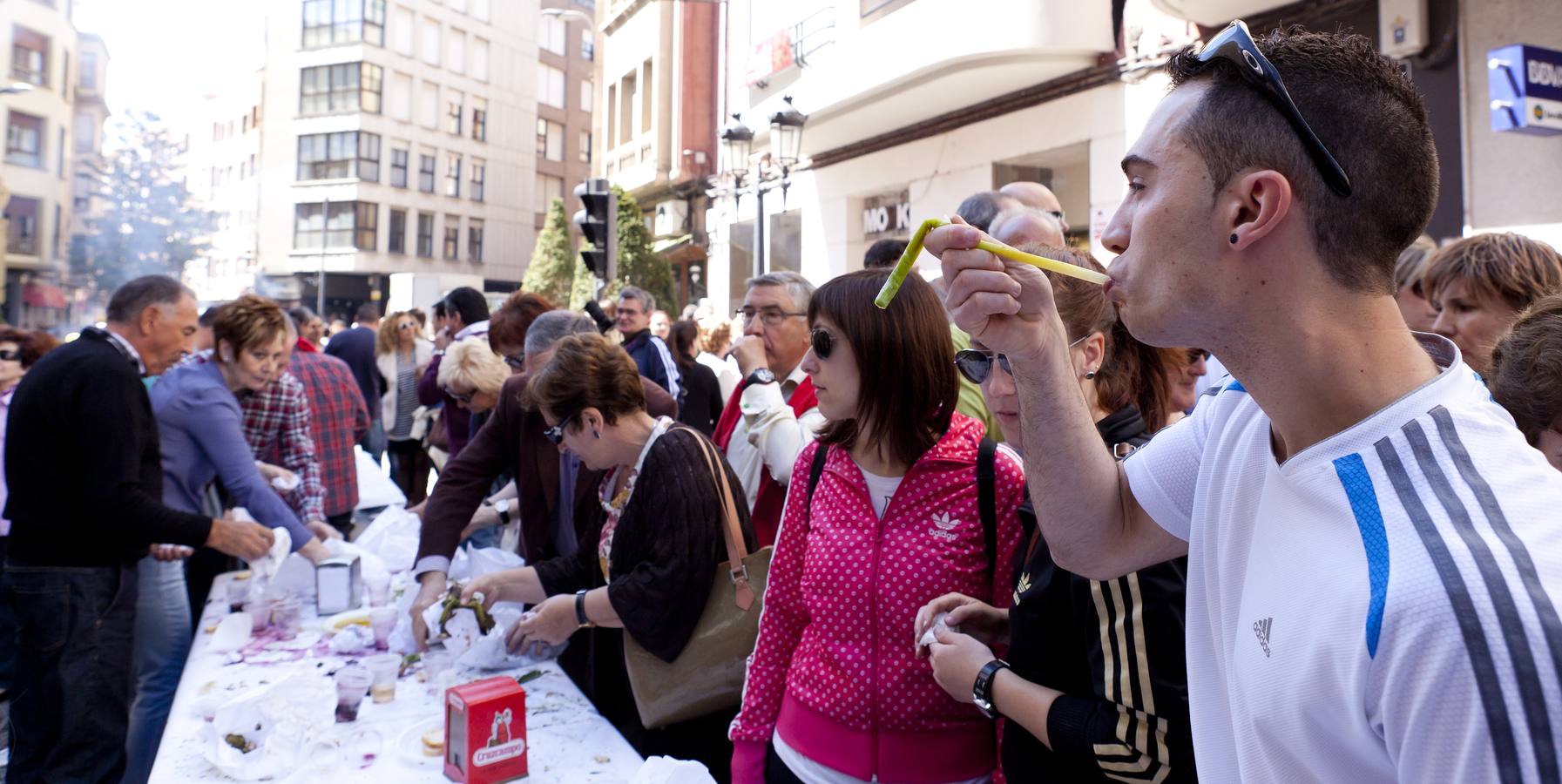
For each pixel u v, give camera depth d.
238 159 39.44
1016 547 1.46
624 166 18.53
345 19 35.09
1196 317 0.70
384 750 1.71
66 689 2.43
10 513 2.46
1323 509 0.62
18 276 26.27
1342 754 0.59
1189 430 0.89
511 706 1.58
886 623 1.47
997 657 1.39
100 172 29.84
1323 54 0.66
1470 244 1.80
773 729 1.68
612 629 2.22
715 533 1.93
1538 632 0.50
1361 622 0.56
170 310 2.68
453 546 2.54
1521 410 1.09
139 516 2.39
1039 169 8.19
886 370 1.51
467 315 5.68
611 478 2.20
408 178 36.69
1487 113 4.76
